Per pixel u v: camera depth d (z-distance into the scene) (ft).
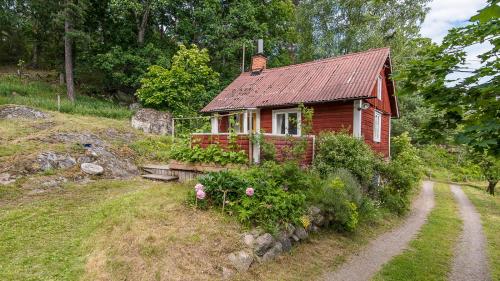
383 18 84.64
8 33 83.66
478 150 11.35
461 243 25.14
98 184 26.96
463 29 13.03
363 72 37.06
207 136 28.81
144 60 68.74
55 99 61.57
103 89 79.46
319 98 35.50
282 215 18.61
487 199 56.80
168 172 30.83
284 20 84.84
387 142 49.78
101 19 75.61
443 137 13.08
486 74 11.86
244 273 15.08
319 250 19.36
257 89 45.83
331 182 23.44
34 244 15.62
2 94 56.44
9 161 26.91
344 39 85.97
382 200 33.76
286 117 40.37
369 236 24.11
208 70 60.39
